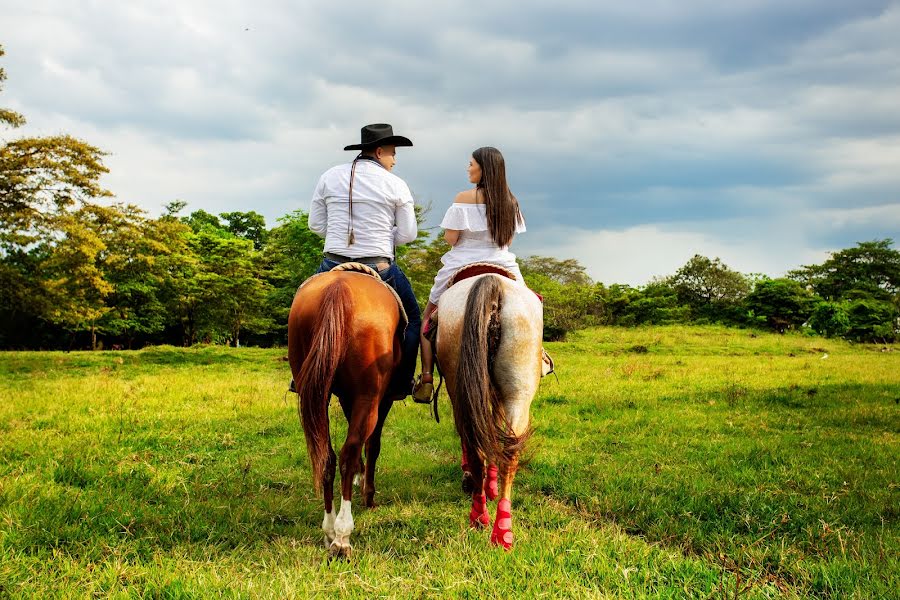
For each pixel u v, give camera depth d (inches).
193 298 1385.3
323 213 179.5
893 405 345.1
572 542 143.5
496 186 168.6
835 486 193.2
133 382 478.3
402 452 259.6
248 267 1492.4
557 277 2372.0
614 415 332.5
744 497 180.5
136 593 114.7
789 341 1145.4
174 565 129.3
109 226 911.7
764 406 355.3
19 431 273.1
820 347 1032.2
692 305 2219.5
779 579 126.7
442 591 116.6
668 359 744.3
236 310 1446.9
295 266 1017.5
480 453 132.6
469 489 197.9
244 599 112.9
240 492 194.1
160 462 231.8
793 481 198.7
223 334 1599.4
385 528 164.9
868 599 113.3
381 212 172.9
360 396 143.6
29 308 818.2
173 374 563.8
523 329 139.2
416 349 173.9
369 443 184.1
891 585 117.5
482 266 161.6
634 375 520.4
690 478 204.4
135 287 1280.8
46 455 227.5
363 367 141.9
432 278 1011.3
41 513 154.9
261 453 254.5
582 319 1497.3
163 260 1268.5
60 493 175.5
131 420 310.8
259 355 778.2
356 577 122.3
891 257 2468.0
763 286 1972.2
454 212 170.9
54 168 775.7
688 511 172.6
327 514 142.5
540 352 147.6
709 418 317.1
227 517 167.6
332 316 135.3
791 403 362.0
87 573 123.5
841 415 314.7
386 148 180.5
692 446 258.7
